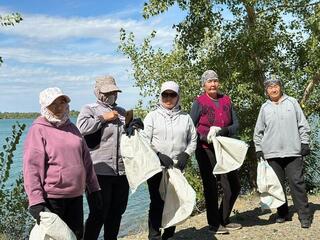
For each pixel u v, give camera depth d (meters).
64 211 4.62
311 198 8.99
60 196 4.51
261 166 6.77
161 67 11.09
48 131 4.52
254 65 10.82
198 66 10.91
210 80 6.34
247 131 10.52
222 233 6.48
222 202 6.55
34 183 4.38
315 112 10.98
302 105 10.48
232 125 6.43
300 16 10.69
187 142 5.88
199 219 7.64
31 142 4.46
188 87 10.88
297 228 6.61
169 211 5.55
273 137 6.66
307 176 10.90
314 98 10.75
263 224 6.97
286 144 6.61
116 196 5.63
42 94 4.53
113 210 5.64
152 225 5.76
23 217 6.83
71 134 4.64
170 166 5.62
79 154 4.65
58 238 4.30
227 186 6.46
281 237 6.25
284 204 6.92
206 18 10.45
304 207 6.62
